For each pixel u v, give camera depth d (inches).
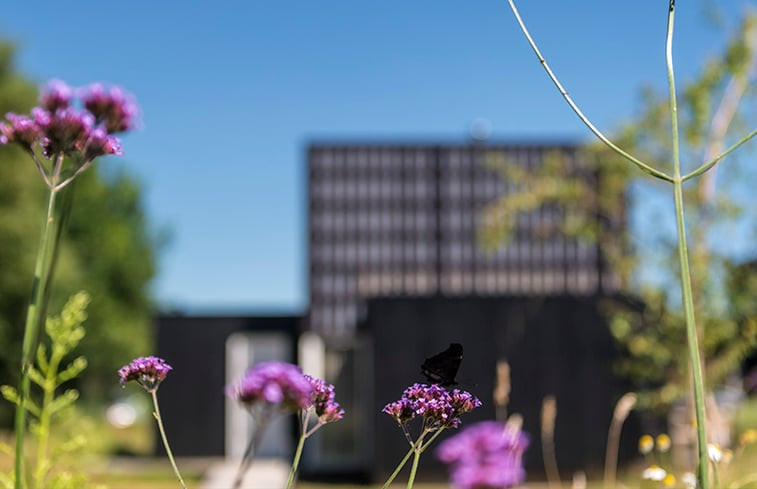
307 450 832.3
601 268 1198.3
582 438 685.9
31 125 98.0
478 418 677.3
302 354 872.3
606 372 692.1
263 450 983.0
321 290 1225.4
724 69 462.9
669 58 97.2
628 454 681.0
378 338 695.7
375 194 1245.7
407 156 1258.6
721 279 450.3
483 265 1224.2
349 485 705.0
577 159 599.8
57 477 126.3
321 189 1248.2
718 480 152.5
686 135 468.8
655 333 512.7
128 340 1454.2
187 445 981.8
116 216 1620.3
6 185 922.1
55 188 100.1
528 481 679.7
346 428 842.2
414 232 1243.8
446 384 92.4
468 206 1243.2
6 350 919.7
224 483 721.0
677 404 500.7
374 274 1234.0
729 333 445.4
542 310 699.4
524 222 1194.6
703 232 456.8
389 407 91.5
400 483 668.7
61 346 133.6
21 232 914.7
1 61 973.2
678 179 93.5
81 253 1520.7
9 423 928.3
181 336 1002.7
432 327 697.6
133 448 1105.4
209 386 995.3
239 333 1005.2
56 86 99.7
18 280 921.5
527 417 690.2
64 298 936.3
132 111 101.5
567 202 537.0
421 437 91.4
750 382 376.2
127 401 1621.6
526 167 1210.6
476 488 61.3
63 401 132.2
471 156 1248.2
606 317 694.5
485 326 698.8
